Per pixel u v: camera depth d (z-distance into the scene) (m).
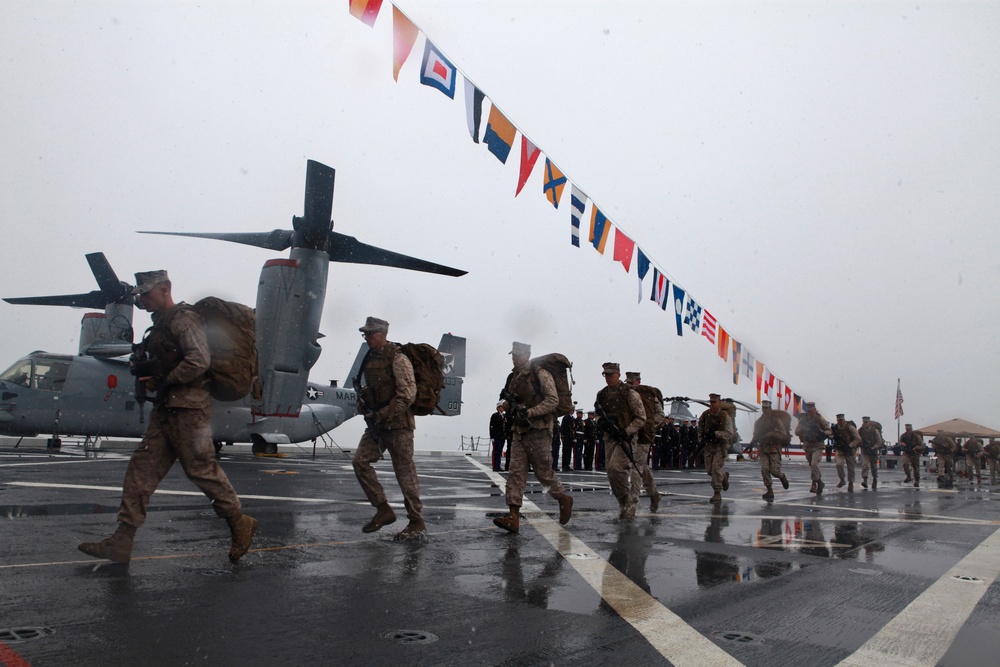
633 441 9.07
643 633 3.29
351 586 4.02
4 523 5.70
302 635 3.09
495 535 6.18
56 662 2.62
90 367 18.62
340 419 24.73
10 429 17.70
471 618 3.46
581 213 10.41
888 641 3.28
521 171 9.27
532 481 14.08
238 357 4.55
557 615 3.57
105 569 4.19
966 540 6.79
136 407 19.16
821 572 4.89
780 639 3.26
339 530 6.11
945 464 18.06
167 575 4.11
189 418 4.37
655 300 12.17
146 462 4.39
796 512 9.16
